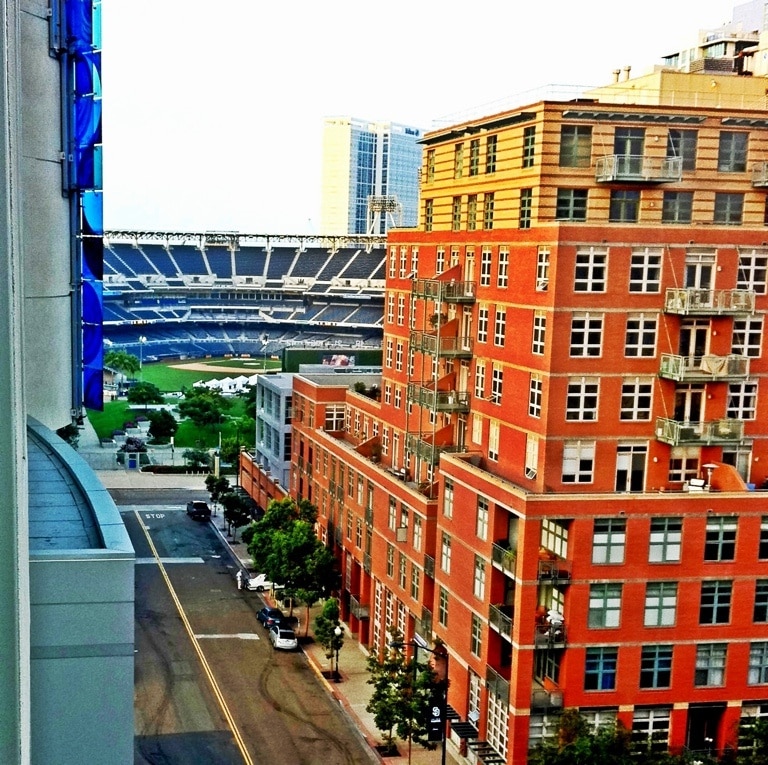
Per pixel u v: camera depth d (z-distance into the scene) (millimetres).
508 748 44844
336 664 61812
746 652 45844
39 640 17594
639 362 46469
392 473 64625
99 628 17828
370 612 67250
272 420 100562
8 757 12438
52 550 17938
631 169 47750
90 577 17672
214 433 146375
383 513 64438
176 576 82500
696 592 44969
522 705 44188
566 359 45688
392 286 70125
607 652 44562
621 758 41844
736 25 75250
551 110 47438
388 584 63375
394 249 69688
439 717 47500
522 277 48719
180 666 62781
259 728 54312
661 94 54125
